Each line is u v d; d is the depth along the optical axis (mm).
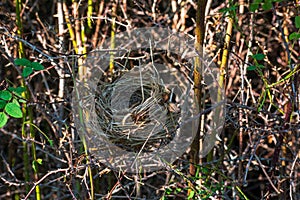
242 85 1104
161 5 1239
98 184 1182
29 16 1261
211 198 1090
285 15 1176
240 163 1128
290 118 1067
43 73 1194
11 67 1230
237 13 1158
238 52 1182
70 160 1063
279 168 1135
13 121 1290
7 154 1312
